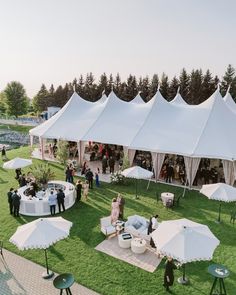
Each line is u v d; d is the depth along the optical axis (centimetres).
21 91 7881
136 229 1205
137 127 2144
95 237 1190
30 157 2597
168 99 6975
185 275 945
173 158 2256
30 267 997
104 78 8388
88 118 2411
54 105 9800
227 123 1956
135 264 1005
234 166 1714
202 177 1891
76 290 875
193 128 1923
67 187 1606
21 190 1570
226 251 1085
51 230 900
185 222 918
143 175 1583
